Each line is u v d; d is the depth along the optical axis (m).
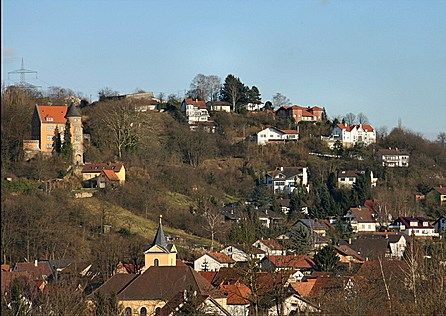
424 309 47.16
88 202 130.00
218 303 74.94
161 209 138.12
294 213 158.50
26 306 60.28
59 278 88.19
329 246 114.00
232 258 117.94
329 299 61.91
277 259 97.81
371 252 125.81
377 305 56.06
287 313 68.31
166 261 97.88
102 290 85.19
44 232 109.81
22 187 124.81
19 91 162.62
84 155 151.12
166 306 75.19
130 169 150.50
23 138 145.88
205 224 137.25
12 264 101.88
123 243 112.88
